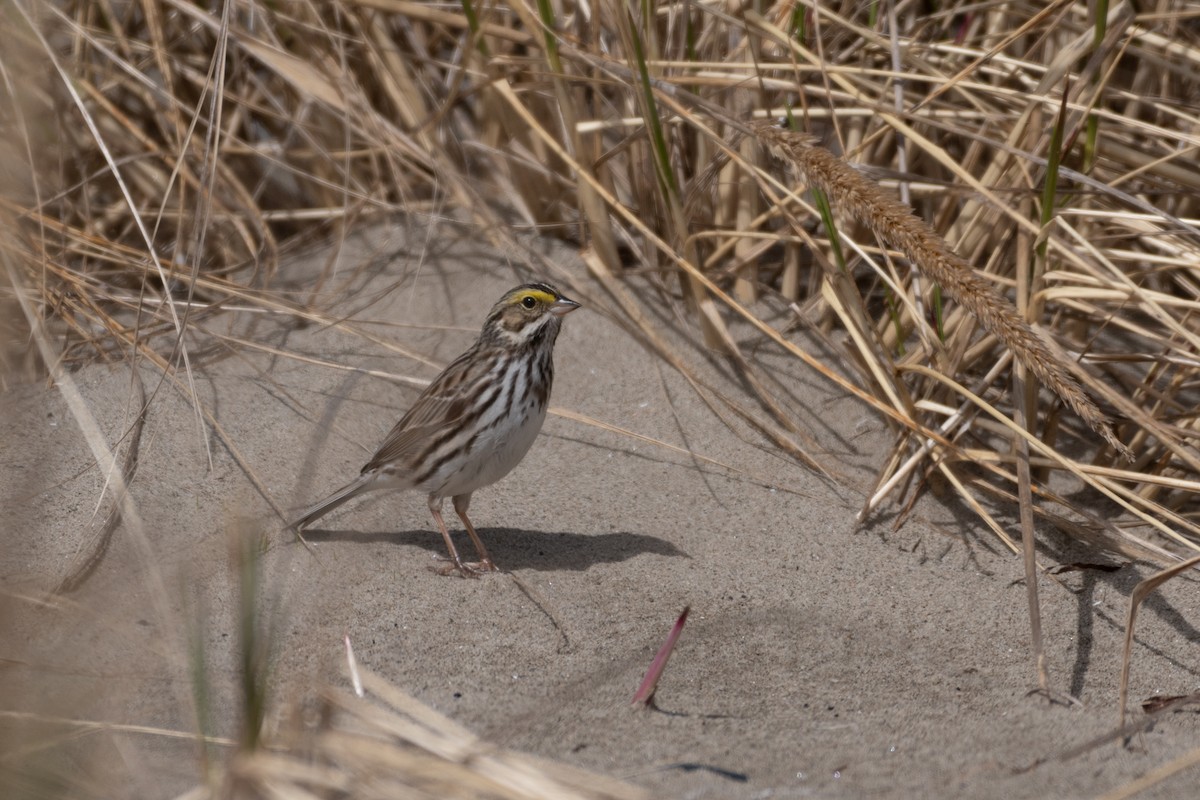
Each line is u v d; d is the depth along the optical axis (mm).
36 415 10641
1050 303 10984
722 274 11969
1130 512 10273
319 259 13008
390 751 6387
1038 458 10406
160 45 12836
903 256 10406
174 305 11172
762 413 11227
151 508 9656
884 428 11047
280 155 13922
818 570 9641
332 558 9273
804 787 6863
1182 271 11641
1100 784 6938
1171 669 8727
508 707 7707
